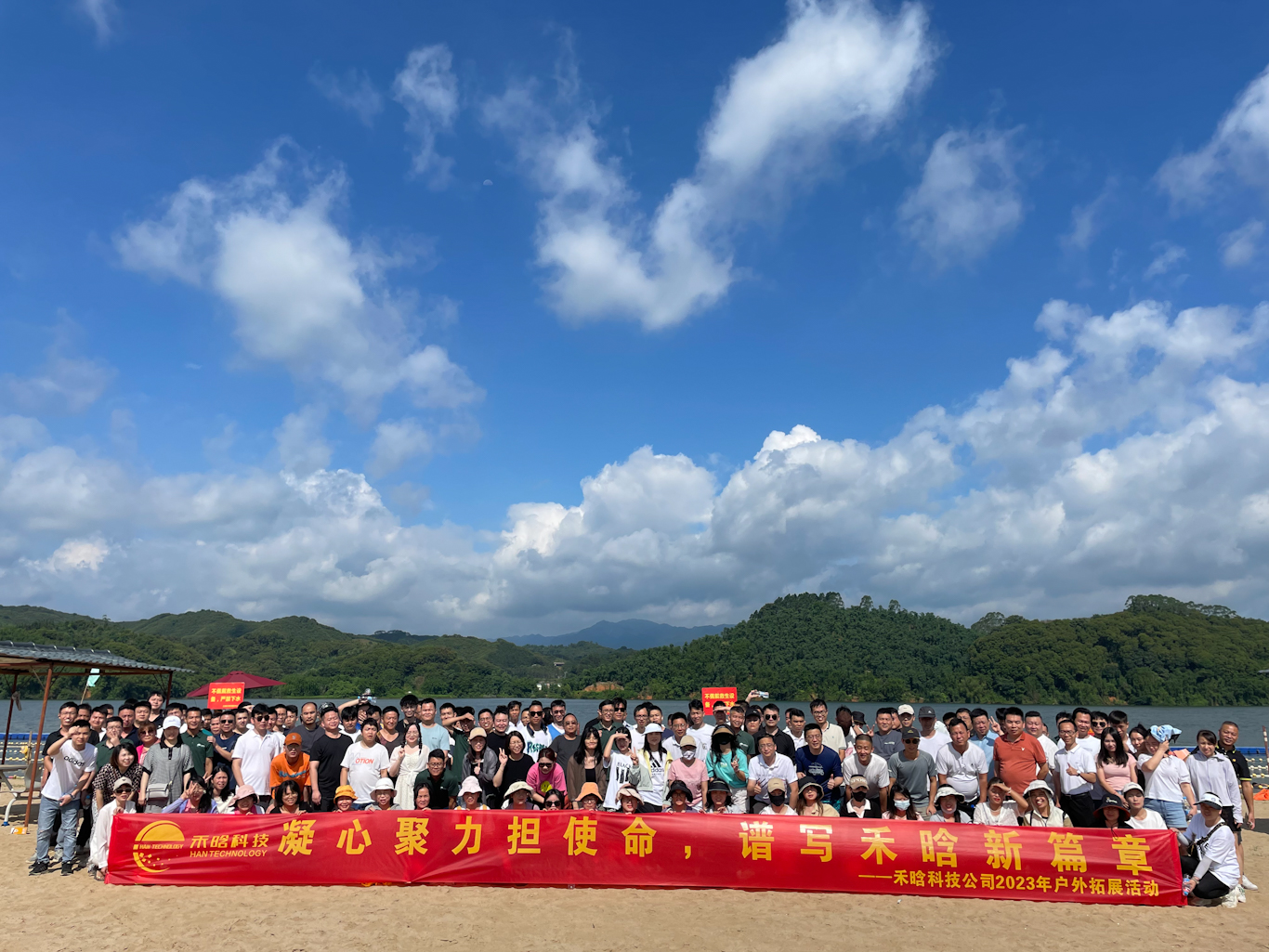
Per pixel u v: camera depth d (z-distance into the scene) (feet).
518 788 35.45
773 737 39.81
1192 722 280.31
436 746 39.06
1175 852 31.76
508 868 32.71
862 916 29.45
